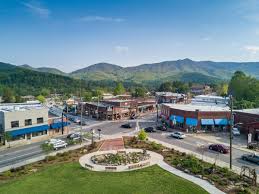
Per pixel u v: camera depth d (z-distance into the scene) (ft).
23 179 118.01
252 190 103.35
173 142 194.70
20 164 143.64
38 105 243.19
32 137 209.77
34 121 210.79
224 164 141.28
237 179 115.34
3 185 110.83
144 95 550.77
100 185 110.01
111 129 248.11
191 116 236.22
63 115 238.68
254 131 210.18
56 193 102.12
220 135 222.07
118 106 321.32
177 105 279.90
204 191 102.99
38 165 139.03
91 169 131.03
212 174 121.80
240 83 438.81
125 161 141.28
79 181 114.93
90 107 332.60
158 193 101.50
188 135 221.05
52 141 180.55
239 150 173.27
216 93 655.35
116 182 113.29
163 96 477.77
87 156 155.63
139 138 185.68
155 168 131.75
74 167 134.31
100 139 205.26
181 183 111.34
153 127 252.42
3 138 189.06
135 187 107.45
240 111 234.17
